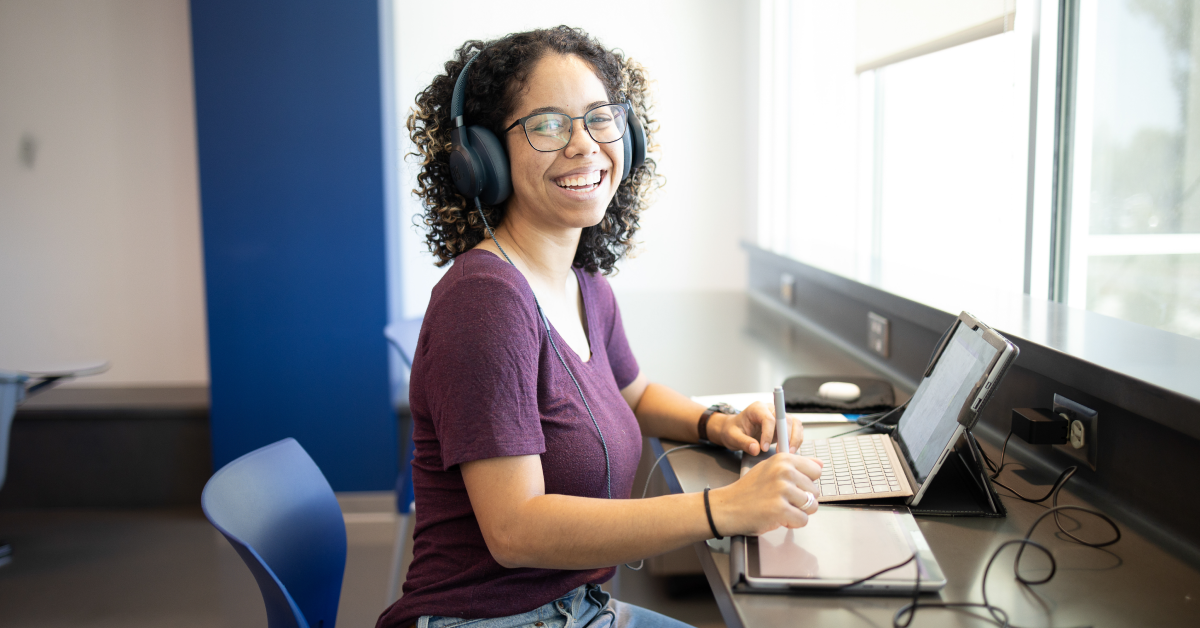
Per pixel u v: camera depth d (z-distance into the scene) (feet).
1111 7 5.15
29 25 10.99
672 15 12.66
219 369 10.18
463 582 3.34
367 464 10.37
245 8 9.57
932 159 7.52
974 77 6.59
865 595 2.77
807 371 6.79
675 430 4.46
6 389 8.23
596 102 3.64
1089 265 5.51
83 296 11.49
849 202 9.75
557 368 3.44
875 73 8.96
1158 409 3.08
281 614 3.46
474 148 3.65
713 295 12.24
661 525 2.94
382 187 9.89
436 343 3.17
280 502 3.94
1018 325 4.48
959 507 3.43
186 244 11.45
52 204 11.31
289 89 9.71
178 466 10.65
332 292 10.07
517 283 3.30
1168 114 4.84
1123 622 2.59
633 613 3.91
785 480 3.01
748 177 12.77
